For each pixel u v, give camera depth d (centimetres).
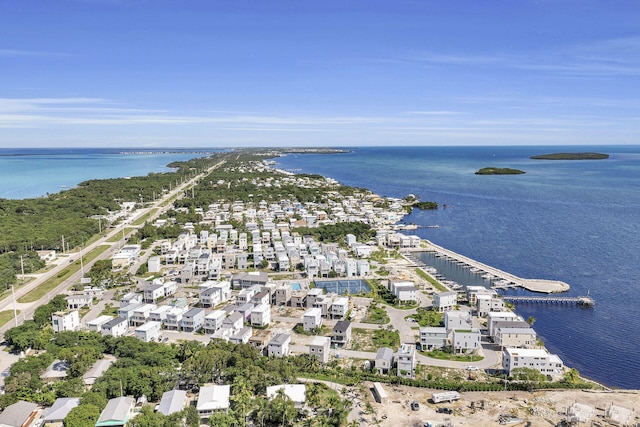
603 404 15988
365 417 15150
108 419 13900
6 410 14425
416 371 18362
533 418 15125
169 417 13962
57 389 15738
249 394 15062
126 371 16275
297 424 14588
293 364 18175
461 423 14838
